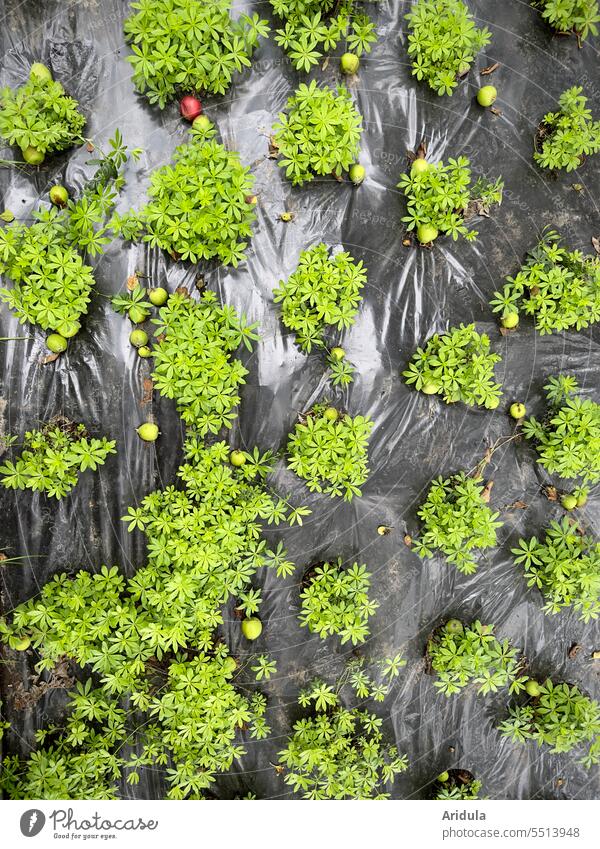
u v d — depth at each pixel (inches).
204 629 63.6
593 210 67.8
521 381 68.2
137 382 65.2
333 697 64.7
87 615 60.9
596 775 70.7
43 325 61.7
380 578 68.0
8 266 61.2
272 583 67.1
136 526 65.6
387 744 68.6
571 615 70.0
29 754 65.3
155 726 65.0
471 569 64.9
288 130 60.8
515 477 68.8
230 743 66.7
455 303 67.2
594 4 62.9
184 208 59.1
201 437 64.4
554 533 65.9
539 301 64.7
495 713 69.6
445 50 61.7
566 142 63.4
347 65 62.7
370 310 66.5
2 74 62.6
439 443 67.9
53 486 62.8
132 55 62.6
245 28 62.5
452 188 62.2
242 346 65.4
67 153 63.3
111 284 64.4
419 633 68.6
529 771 70.4
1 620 62.4
